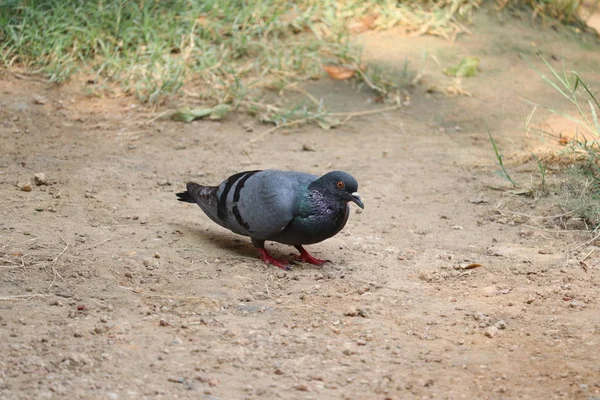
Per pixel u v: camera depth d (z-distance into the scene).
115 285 9.30
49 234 10.59
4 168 13.20
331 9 19.03
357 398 7.14
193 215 11.84
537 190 12.74
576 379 7.52
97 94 16.44
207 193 10.70
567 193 12.30
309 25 18.61
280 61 17.64
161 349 7.86
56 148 14.27
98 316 8.47
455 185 13.29
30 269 9.50
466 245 11.11
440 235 11.43
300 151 14.80
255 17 18.58
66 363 7.39
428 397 7.20
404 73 17.39
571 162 13.67
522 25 19.73
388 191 13.05
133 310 8.71
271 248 11.10
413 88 17.34
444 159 14.44
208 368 7.56
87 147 14.43
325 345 8.15
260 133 15.58
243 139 15.26
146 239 10.74
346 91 17.33
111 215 11.55
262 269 10.14
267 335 8.32
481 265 10.39
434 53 18.52
